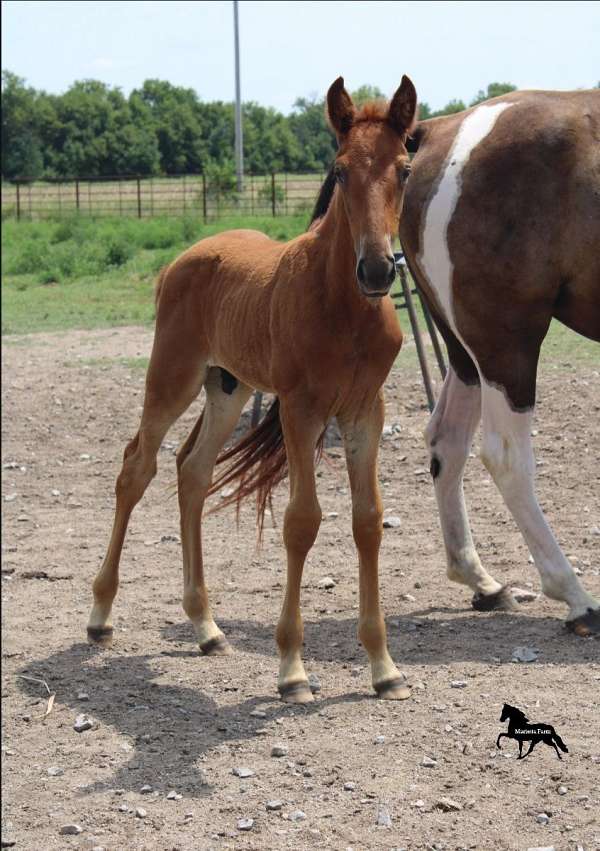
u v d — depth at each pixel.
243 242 5.06
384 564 6.11
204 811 3.57
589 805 3.48
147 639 5.20
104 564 5.14
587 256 4.97
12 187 56.75
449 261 5.14
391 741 3.97
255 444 4.89
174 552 6.52
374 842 3.32
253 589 5.82
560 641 4.90
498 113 5.16
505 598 5.37
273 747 3.94
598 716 4.09
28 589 5.97
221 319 4.80
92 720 4.31
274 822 3.47
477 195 5.04
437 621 5.24
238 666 4.80
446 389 5.57
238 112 35.78
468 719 4.11
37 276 19.66
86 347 12.64
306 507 4.24
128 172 65.06
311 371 4.18
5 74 67.88
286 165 62.25
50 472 8.34
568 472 7.40
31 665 4.93
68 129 67.00
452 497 5.50
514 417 5.13
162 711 4.38
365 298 4.05
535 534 5.11
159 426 5.12
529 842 3.29
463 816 3.45
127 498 5.14
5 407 10.05
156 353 5.14
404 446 8.25
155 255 21.42
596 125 5.00
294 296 4.22
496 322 5.08
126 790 3.75
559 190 4.94
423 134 5.46
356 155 3.81
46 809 3.65
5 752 4.10
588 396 8.89
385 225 3.73
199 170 67.19
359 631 4.43
